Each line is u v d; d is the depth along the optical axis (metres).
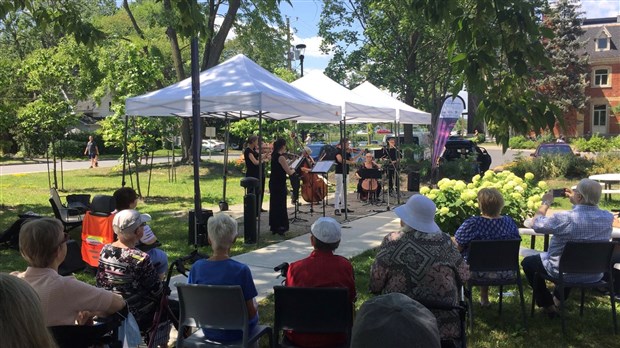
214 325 3.63
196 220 8.59
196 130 8.41
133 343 3.36
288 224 9.73
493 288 6.35
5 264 7.31
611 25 50.38
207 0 22.45
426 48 19.77
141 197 14.88
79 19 7.31
